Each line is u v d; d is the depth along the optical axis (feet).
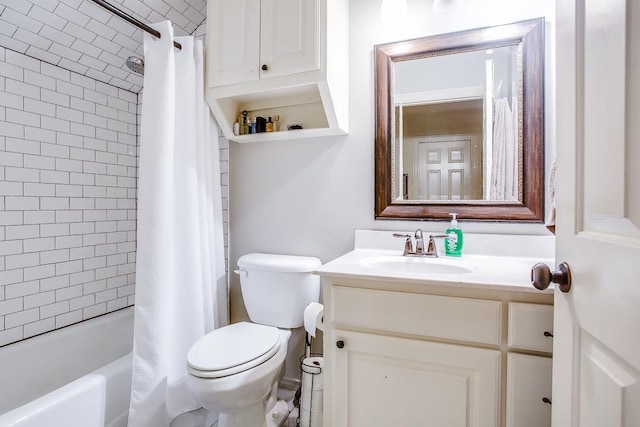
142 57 6.07
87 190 5.93
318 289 5.02
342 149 5.12
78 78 5.77
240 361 3.62
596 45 1.73
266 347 3.94
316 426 4.25
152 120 4.28
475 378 2.99
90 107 5.97
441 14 4.51
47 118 5.34
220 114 5.15
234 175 5.83
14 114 4.94
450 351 3.05
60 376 5.07
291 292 4.75
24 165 5.06
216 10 4.91
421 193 4.65
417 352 3.16
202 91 4.98
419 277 3.11
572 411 2.02
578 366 1.96
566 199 2.10
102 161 6.18
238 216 5.82
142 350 4.13
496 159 4.28
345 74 4.87
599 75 1.70
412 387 3.19
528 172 4.11
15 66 4.94
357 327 3.41
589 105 1.81
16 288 4.94
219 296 5.45
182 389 4.60
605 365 1.65
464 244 4.36
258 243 5.70
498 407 2.92
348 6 4.99
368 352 3.34
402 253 4.62
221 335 4.23
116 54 5.83
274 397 4.47
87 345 5.46
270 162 5.58
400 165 4.74
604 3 1.63
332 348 3.48
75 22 5.04
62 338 5.14
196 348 3.90
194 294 4.70
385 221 4.90
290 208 5.48
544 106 4.05
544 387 2.76
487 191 4.33
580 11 1.91
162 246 4.24
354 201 5.08
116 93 6.43
